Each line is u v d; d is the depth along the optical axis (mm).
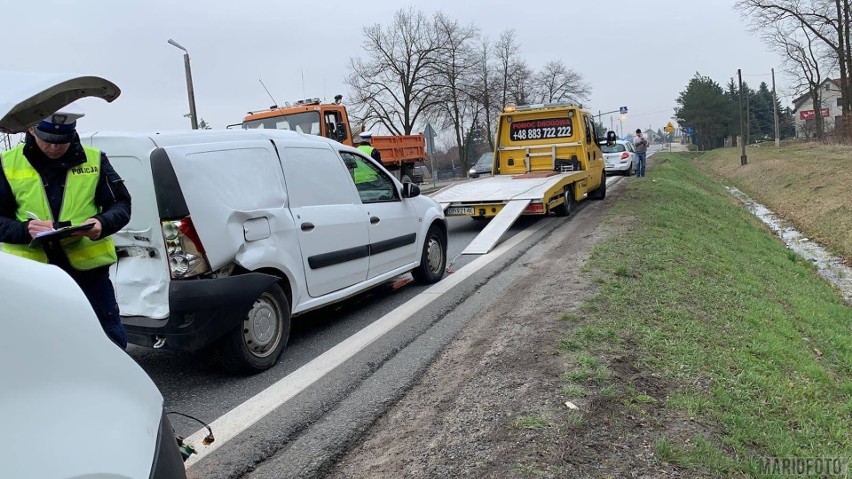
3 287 1528
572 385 3973
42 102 2574
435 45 43250
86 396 1616
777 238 16344
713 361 4797
